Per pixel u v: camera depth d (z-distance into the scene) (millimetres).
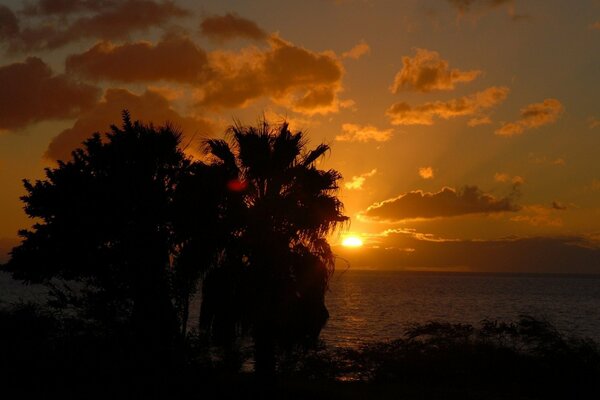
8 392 15141
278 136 17609
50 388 15625
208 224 16859
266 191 17656
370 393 17359
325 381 19516
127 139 21438
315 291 16984
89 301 17438
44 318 18156
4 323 17344
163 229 19172
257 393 16078
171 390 15883
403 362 19875
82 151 22547
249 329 16578
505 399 16859
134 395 15453
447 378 19422
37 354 16734
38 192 21938
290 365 20609
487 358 19484
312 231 17219
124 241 18812
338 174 18203
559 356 18750
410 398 16719
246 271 16484
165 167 21672
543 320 20609
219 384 16734
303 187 17516
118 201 19938
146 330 17219
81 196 20781
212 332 16578
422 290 179750
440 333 21016
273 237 16734
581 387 18141
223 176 17156
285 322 16594
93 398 15008
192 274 17047
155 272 18109
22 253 21766
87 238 20203
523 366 19062
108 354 16578
